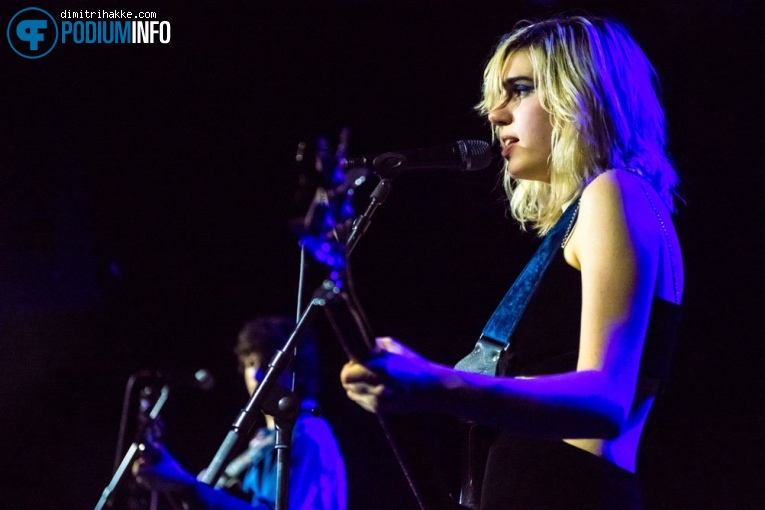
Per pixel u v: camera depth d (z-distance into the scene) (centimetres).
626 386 122
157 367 524
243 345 312
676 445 473
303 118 489
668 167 161
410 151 181
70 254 509
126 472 254
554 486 137
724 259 458
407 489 498
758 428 464
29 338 522
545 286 145
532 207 193
